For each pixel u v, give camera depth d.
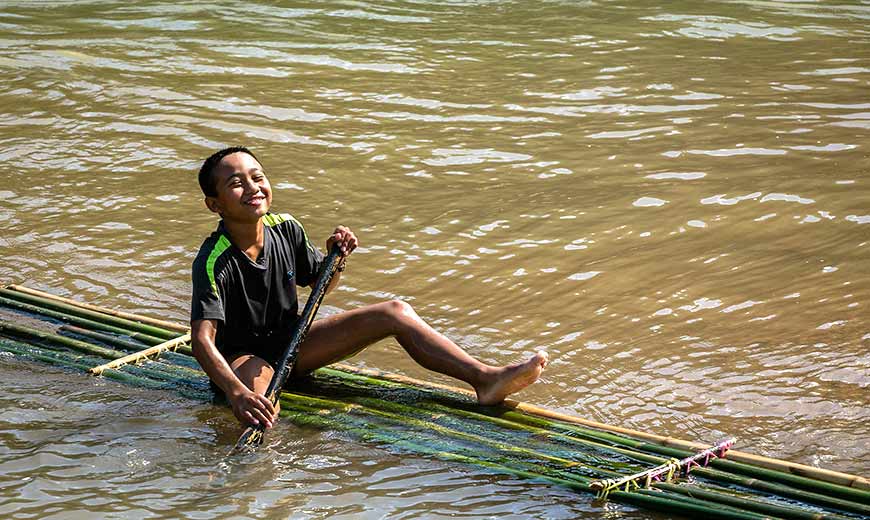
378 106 17.77
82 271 11.84
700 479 7.61
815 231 12.46
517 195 13.91
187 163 15.23
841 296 10.81
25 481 7.43
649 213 13.15
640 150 15.49
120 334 10.18
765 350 9.80
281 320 8.95
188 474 7.57
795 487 7.37
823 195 13.50
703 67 20.08
